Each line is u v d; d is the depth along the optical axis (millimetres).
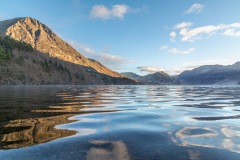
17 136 6488
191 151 5301
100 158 4754
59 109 13398
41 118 9852
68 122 8977
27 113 11430
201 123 9031
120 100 22297
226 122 9312
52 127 7902
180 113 12281
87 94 34219
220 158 4867
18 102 17953
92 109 13844
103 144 5777
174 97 28375
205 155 5043
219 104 18219
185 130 7645
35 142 5875
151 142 6039
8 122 8750
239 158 4871
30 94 31359
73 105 16031
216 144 5922
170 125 8547
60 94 32281
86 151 5191
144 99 24203
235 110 13914
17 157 4734
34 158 4684
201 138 6551
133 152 5180
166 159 4766
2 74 136125
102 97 27219
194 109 14398
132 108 14773
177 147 5602
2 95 28469
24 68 169000
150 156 4926
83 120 9547
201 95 34062
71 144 5730
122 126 8273
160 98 26203
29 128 7637
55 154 4941
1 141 5926
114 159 4711
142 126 8289
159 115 11359
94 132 7184
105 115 11203
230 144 5930
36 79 167000
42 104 16312
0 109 13070
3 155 4844
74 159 4660
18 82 139625
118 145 5715
